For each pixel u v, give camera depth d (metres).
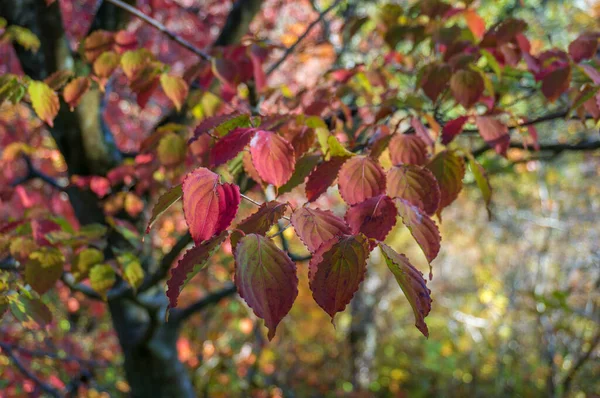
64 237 1.94
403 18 2.50
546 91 1.79
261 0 3.60
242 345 7.90
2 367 3.84
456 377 8.90
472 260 11.13
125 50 2.08
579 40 1.80
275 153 1.18
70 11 5.07
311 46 4.14
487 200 1.53
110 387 6.46
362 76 2.39
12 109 4.30
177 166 1.99
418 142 1.45
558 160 8.52
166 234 5.63
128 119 5.79
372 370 9.96
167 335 3.89
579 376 6.04
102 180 3.30
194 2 5.81
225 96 2.38
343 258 0.94
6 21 3.09
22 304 1.64
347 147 1.75
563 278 7.69
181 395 3.97
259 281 0.86
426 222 1.09
